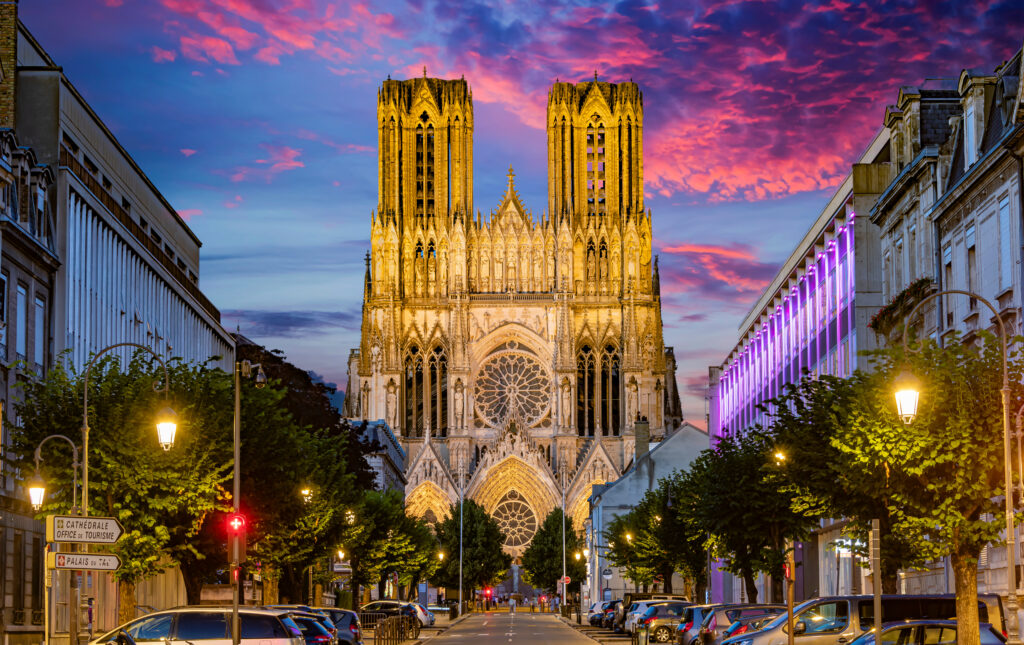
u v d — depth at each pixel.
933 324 56.72
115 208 75.38
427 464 186.38
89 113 73.44
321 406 102.75
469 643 75.06
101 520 35.62
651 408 186.00
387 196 191.00
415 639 81.75
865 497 42.00
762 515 62.66
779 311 89.38
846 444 36.50
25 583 58.09
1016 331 46.50
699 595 101.19
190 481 49.97
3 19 64.88
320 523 72.69
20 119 65.25
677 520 86.69
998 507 36.09
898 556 45.12
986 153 50.62
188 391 53.91
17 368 57.06
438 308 191.25
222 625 36.56
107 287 71.88
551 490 187.25
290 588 76.62
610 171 194.00
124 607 51.06
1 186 56.84
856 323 67.38
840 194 71.12
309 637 46.09
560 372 189.00
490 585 188.50
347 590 118.75
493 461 187.75
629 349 187.62
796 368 83.56
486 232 194.88
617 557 125.75
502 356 192.88
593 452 185.38
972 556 35.09
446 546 180.12
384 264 188.50
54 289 62.91
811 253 79.44
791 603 37.97
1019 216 46.16
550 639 79.94
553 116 195.50
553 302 192.12
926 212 58.34
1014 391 35.25
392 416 185.50
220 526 54.59
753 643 40.34
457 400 189.00
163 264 86.75
